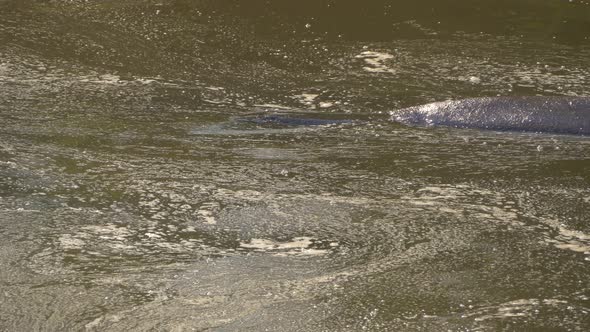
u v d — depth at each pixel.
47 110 13.36
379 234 8.98
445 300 7.50
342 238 8.88
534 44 17.03
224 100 14.30
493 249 8.61
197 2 18.66
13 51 16.25
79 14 18.19
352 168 11.02
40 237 8.76
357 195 10.08
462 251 8.55
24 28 17.36
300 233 8.99
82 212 9.45
